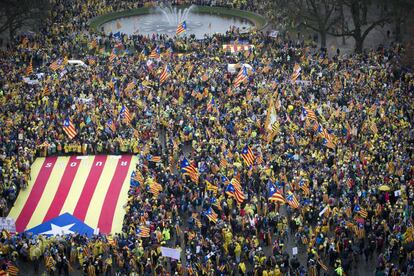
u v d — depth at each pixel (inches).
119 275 6107.3
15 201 7549.2
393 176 7313.0
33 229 6791.3
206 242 6368.1
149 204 6904.5
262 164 7632.9
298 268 6087.6
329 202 6973.4
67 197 7613.2
